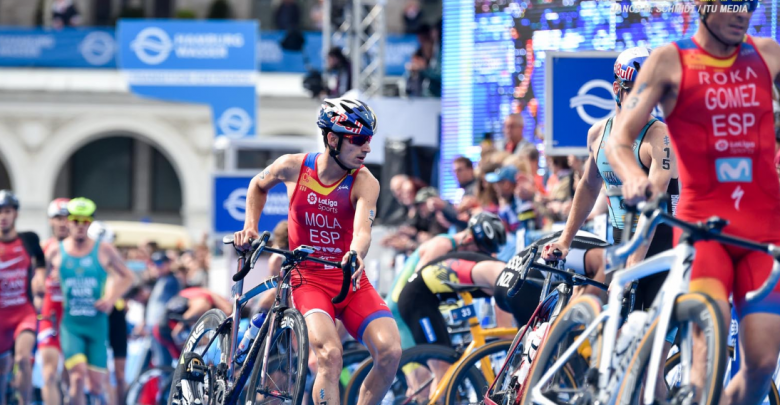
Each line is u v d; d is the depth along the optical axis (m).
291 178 14.26
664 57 10.38
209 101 51.41
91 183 88.69
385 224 36.41
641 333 10.13
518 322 16.62
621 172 9.91
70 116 79.81
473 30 32.72
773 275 9.34
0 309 24.70
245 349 14.60
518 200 24.52
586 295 11.25
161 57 51.31
